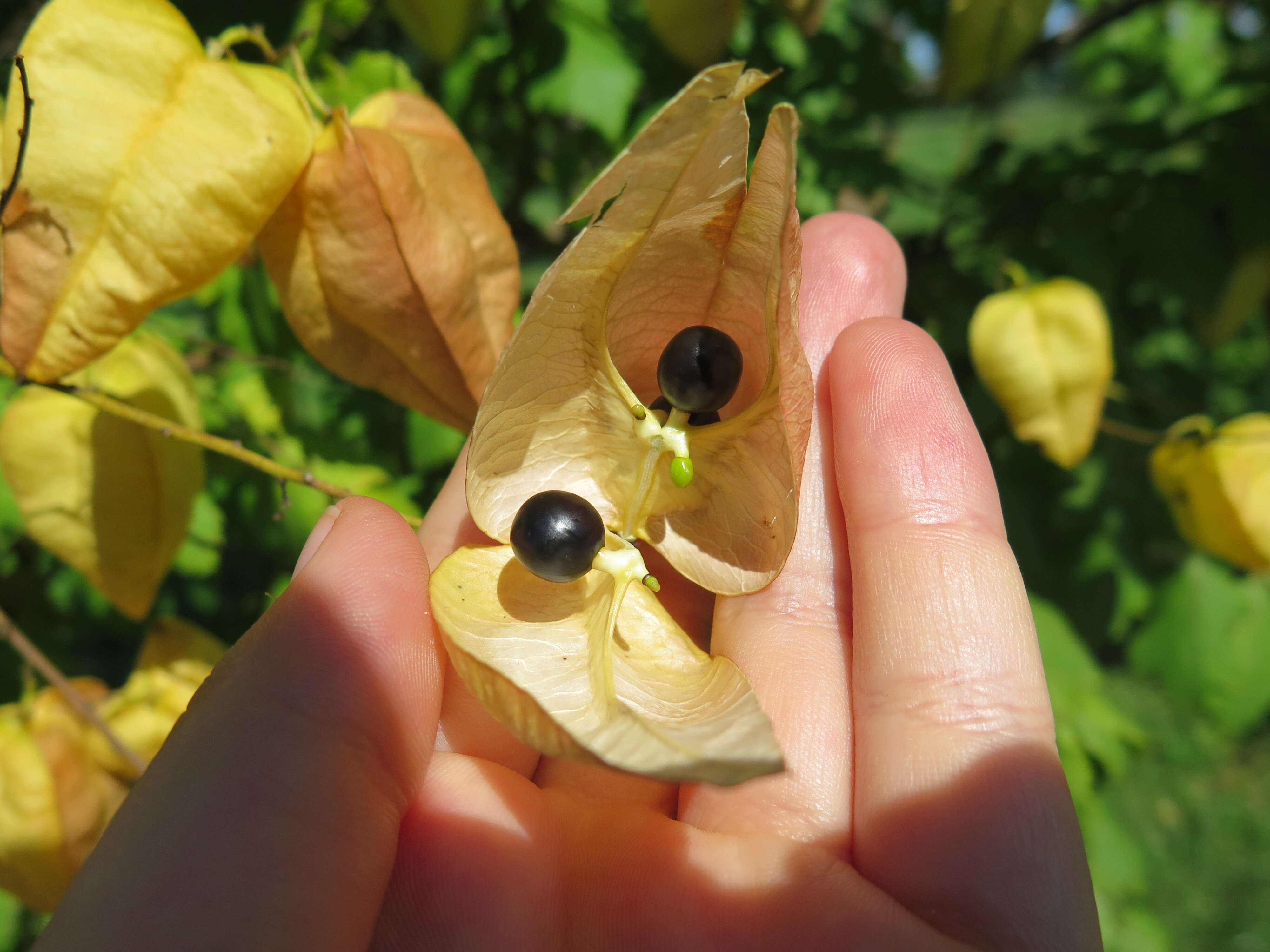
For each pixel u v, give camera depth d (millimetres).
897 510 86
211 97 78
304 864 62
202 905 59
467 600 78
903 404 88
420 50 156
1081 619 176
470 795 77
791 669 90
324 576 73
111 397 88
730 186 72
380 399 147
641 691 77
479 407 76
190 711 68
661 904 74
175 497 104
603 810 81
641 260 77
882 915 69
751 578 84
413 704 73
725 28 126
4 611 147
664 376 79
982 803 75
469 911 72
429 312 88
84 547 101
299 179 84
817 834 81
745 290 80
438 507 97
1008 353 137
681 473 80
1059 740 143
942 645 81
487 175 162
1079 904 72
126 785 112
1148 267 159
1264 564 146
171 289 78
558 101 140
